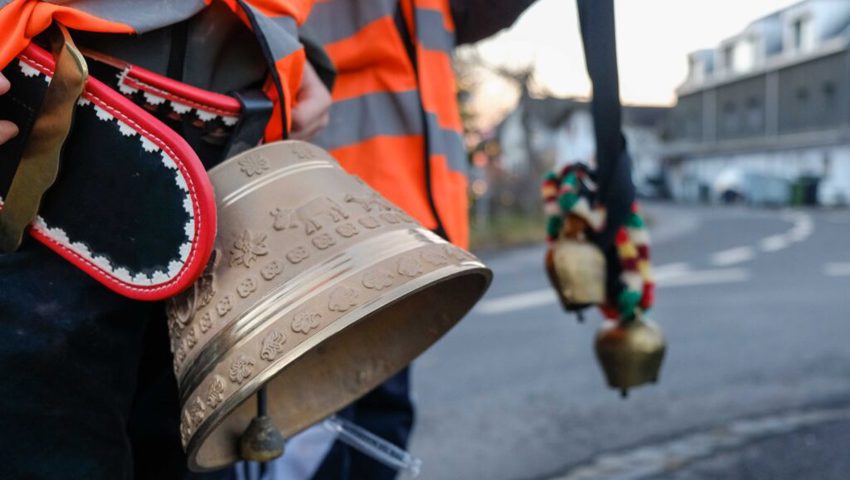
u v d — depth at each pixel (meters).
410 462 1.85
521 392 4.62
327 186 1.57
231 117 1.59
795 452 3.47
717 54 47.41
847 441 3.59
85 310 1.56
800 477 3.18
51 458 1.55
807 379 4.77
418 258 1.51
